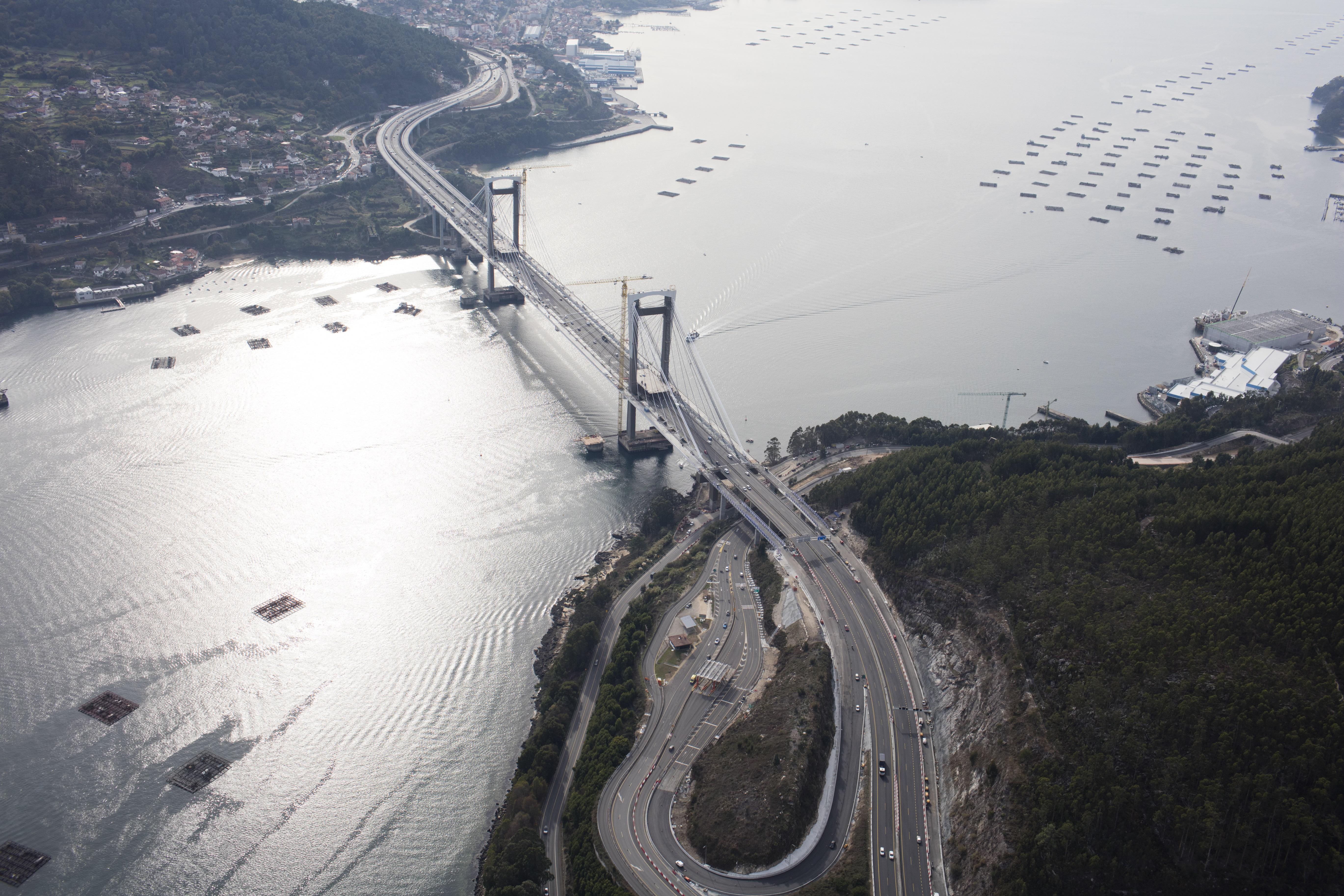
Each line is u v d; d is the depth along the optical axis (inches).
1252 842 7524.6
